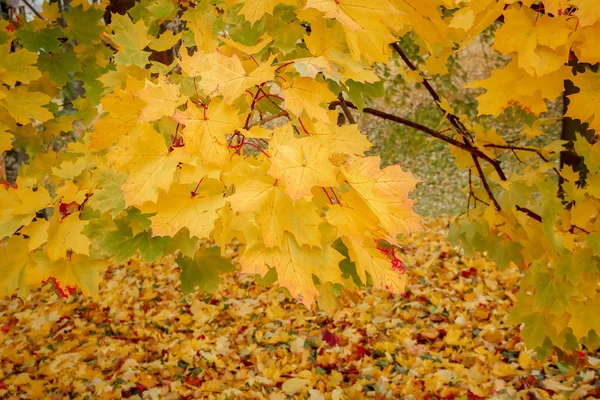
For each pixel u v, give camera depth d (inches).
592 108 51.3
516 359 156.5
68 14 80.8
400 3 46.9
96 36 83.0
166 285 244.2
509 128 469.4
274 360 166.4
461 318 181.5
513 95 55.2
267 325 193.6
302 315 194.4
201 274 69.2
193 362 170.4
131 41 59.8
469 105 280.4
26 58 59.9
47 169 79.0
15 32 79.6
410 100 496.4
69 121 84.4
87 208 58.8
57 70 82.8
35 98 61.7
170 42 62.7
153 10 70.9
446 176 445.1
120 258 58.3
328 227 44.8
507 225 89.8
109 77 60.2
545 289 72.9
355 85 70.3
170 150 42.8
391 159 452.4
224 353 174.1
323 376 153.6
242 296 225.9
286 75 49.8
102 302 223.6
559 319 75.4
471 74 490.9
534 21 50.2
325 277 43.3
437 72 82.9
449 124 104.0
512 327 172.7
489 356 156.5
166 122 53.6
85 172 60.8
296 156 39.0
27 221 54.3
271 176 41.5
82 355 176.7
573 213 70.1
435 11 46.9
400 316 191.8
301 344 172.9
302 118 52.8
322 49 48.3
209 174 41.4
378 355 166.7
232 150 44.4
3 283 54.3
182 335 192.5
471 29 52.9
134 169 41.9
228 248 273.6
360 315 192.4
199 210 42.9
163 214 42.6
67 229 52.3
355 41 43.6
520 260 91.0
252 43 61.5
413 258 240.2
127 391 152.8
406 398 138.3
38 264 54.7
